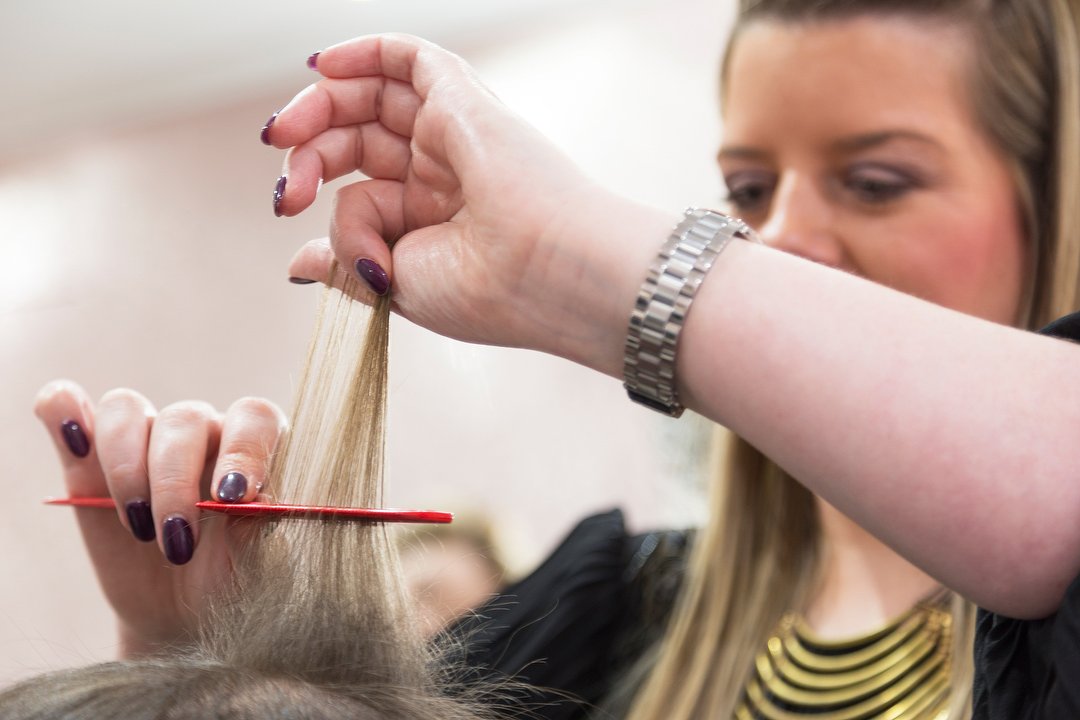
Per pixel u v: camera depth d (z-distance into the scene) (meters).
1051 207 0.91
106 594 0.86
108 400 0.80
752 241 0.61
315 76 2.96
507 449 2.57
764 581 1.06
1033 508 0.54
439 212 0.70
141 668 0.54
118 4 2.61
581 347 0.63
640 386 0.61
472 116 0.65
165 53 2.85
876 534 0.58
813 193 0.92
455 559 1.33
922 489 0.55
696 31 2.60
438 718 0.60
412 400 2.60
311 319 2.82
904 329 0.57
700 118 2.59
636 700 1.10
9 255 3.16
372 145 0.71
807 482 0.58
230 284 2.92
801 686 0.97
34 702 0.51
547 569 1.19
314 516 0.65
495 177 0.63
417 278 0.67
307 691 0.54
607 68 2.70
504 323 0.65
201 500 0.80
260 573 0.66
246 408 0.75
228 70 2.93
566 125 2.72
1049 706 0.54
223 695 0.51
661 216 0.61
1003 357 0.56
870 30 0.89
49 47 2.79
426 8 2.70
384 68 0.70
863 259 0.91
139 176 3.07
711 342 0.58
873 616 0.97
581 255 0.61
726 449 1.09
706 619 1.09
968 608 0.89
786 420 0.57
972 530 0.55
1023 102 0.89
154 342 2.97
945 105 0.88
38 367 3.08
